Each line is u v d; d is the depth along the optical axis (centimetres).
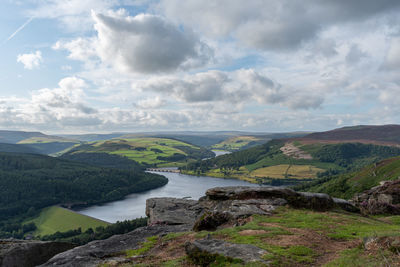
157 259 1570
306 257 1303
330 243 1562
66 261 1650
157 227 2588
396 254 1191
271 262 1227
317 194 2891
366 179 14125
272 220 2136
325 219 2188
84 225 18725
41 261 2170
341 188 14550
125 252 1811
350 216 2416
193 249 1462
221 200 3334
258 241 1566
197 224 2250
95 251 1836
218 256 1327
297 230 1819
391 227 1933
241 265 1209
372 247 1334
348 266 1142
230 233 1814
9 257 1997
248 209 2498
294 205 2727
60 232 16688
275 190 2953
